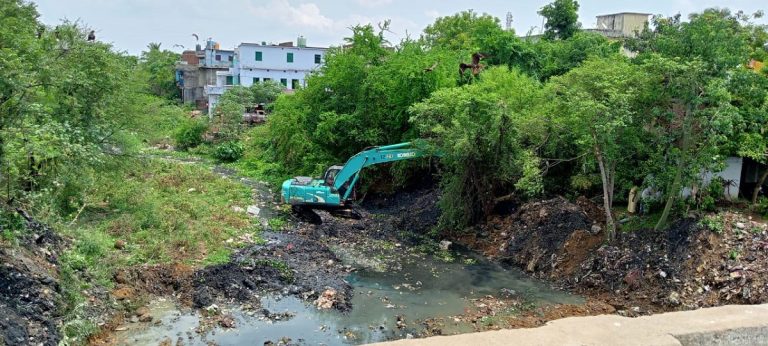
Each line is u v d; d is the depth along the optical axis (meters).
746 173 15.70
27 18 18.81
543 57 30.02
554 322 3.50
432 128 18.72
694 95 12.79
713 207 14.48
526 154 16.70
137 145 19.91
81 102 16.84
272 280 13.46
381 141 25.17
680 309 11.95
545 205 17.56
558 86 15.77
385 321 11.72
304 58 56.41
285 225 19.22
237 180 28.09
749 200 15.51
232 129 40.06
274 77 55.84
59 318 9.66
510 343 3.16
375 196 24.44
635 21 40.50
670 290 12.54
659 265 13.19
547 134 17.23
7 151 11.31
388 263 15.94
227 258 14.62
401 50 26.83
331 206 20.11
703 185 14.69
